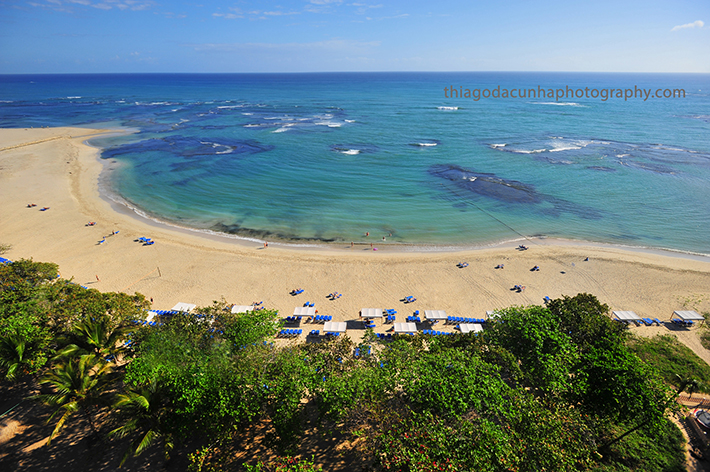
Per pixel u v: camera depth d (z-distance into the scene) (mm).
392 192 70188
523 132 123062
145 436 18281
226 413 19281
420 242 52469
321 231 55281
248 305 37406
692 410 23516
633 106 194250
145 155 92125
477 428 17484
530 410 18672
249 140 108625
